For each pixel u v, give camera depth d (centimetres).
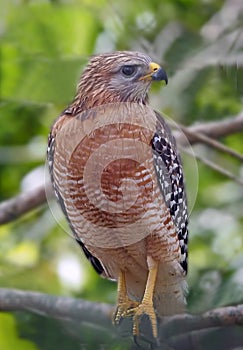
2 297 1204
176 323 1131
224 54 1356
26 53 1394
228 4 1459
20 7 1488
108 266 1170
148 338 1117
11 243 1529
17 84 1355
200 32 1435
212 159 1534
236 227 1459
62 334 1181
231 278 1248
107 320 1165
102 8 1505
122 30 1488
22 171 1572
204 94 1478
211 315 1119
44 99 1356
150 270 1134
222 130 1430
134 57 1141
